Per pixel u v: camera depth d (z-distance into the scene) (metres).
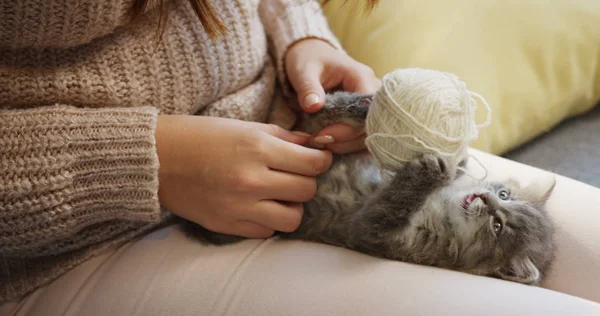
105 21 0.73
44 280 0.80
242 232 0.80
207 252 0.78
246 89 0.95
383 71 1.21
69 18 0.69
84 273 0.80
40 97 0.75
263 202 0.78
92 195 0.73
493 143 1.19
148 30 0.80
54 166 0.69
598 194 0.86
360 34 1.28
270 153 0.78
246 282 0.72
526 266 0.81
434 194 0.82
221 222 0.79
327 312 0.65
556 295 0.66
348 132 0.87
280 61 1.02
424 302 0.64
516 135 1.23
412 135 0.71
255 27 0.94
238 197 0.77
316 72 0.96
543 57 1.26
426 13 1.25
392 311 0.63
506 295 0.64
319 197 0.89
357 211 0.84
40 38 0.71
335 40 1.10
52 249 0.79
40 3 0.67
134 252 0.81
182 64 0.83
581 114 1.35
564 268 0.80
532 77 1.24
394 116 0.71
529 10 1.27
